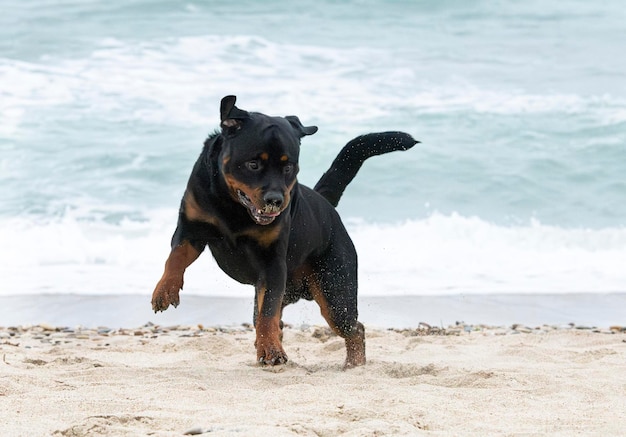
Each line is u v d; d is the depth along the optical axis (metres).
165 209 16.39
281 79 22.89
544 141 20.17
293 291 7.75
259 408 5.73
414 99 22.16
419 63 24.53
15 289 12.15
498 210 17.20
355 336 7.65
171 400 5.92
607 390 6.50
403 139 8.03
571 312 11.59
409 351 8.70
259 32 25.86
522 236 15.47
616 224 16.58
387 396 6.11
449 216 16.41
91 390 6.17
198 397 6.03
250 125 6.67
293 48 24.94
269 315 7.01
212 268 13.30
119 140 19.27
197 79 22.59
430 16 27.78
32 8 26.72
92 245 14.41
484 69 24.42
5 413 5.48
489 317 11.29
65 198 16.59
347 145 8.12
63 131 19.56
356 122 20.53
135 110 20.72
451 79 23.61
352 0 28.11
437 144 19.78
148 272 13.19
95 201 16.55
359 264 13.75
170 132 19.70
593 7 28.91
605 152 19.58
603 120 21.14
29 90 21.50
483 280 13.05
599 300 12.13
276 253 6.95
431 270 13.52
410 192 17.72
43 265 13.43
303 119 20.55
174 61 23.61
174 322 10.98
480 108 21.72
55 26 25.44
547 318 11.31
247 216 6.82
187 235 7.07
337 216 7.75
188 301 11.75
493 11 28.20
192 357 8.09
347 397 6.05
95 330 10.16
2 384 6.18
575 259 14.38
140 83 22.19
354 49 25.22
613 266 13.97
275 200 6.48
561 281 13.07
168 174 17.95
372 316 11.20
